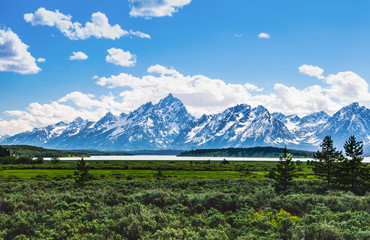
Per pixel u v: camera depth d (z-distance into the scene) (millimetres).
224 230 19828
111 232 18922
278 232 19031
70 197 29172
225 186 59969
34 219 21812
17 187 54625
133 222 19500
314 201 28609
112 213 23359
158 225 20312
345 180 52312
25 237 18047
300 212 26094
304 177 108812
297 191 47781
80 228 20000
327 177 61406
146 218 21031
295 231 18641
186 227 20188
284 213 22781
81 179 62844
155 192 31375
